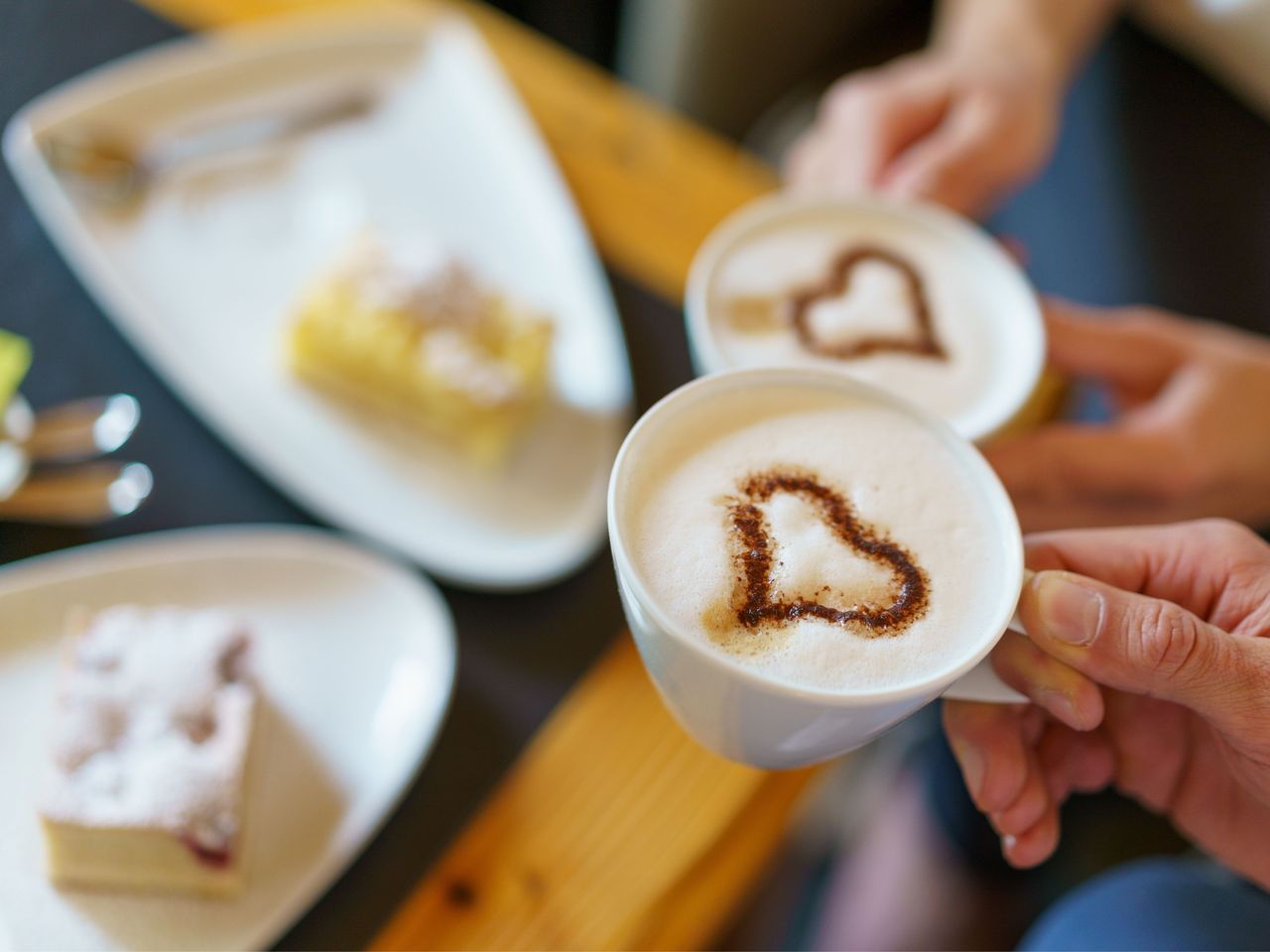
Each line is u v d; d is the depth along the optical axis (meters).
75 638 0.42
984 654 0.28
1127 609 0.32
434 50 0.65
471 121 0.62
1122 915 0.45
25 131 0.55
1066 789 0.41
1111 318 0.53
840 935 0.64
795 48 0.89
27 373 0.50
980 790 0.37
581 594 0.48
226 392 0.51
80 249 0.52
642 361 0.56
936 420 0.33
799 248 0.45
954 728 0.38
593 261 0.57
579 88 0.65
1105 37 0.74
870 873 0.66
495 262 0.58
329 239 0.58
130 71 0.59
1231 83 0.71
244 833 0.40
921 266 0.46
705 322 0.42
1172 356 0.52
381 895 0.40
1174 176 0.69
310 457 0.51
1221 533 0.36
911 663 0.29
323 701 0.43
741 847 0.43
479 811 0.42
